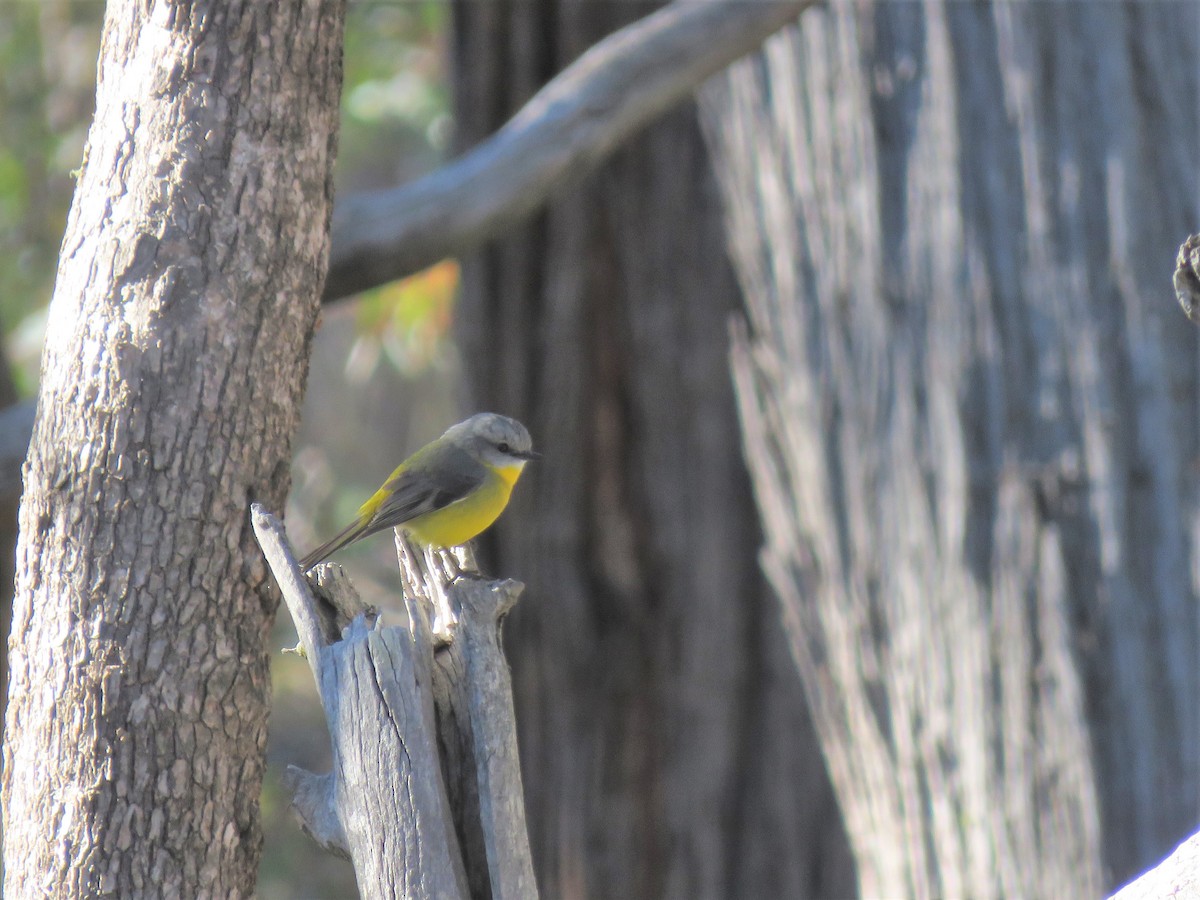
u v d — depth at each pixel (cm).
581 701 1512
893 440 1214
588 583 1515
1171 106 1133
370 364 2500
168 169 634
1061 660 1113
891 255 1213
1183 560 1101
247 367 638
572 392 1505
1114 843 1090
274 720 2575
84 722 610
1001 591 1142
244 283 638
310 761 2478
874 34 1230
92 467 618
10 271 2230
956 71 1180
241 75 641
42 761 617
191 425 624
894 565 1218
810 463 1290
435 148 2681
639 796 1512
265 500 650
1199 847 552
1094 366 1120
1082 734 1104
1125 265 1121
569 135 1159
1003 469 1143
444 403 3141
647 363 1502
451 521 969
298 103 654
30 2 2277
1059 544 1121
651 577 1516
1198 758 1080
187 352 625
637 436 1516
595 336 1512
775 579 1383
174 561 620
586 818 1509
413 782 582
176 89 639
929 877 1184
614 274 1512
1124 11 1141
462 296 1558
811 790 1493
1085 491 1119
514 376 1526
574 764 1511
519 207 1152
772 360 1348
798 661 1367
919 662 1195
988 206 1161
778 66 1318
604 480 1516
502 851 586
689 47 1204
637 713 1513
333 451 3116
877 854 1256
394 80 2450
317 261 671
